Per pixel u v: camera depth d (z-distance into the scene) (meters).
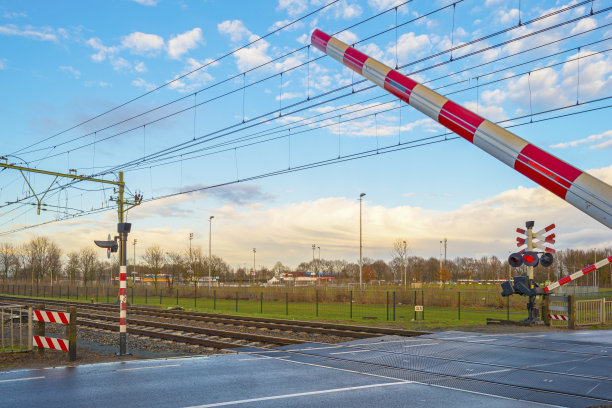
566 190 4.11
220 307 36.81
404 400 7.58
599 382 8.84
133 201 30.64
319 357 11.72
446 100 5.02
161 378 9.20
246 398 7.68
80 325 23.27
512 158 4.48
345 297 43.38
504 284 20.53
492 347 13.21
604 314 20.66
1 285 78.19
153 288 70.00
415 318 24.12
